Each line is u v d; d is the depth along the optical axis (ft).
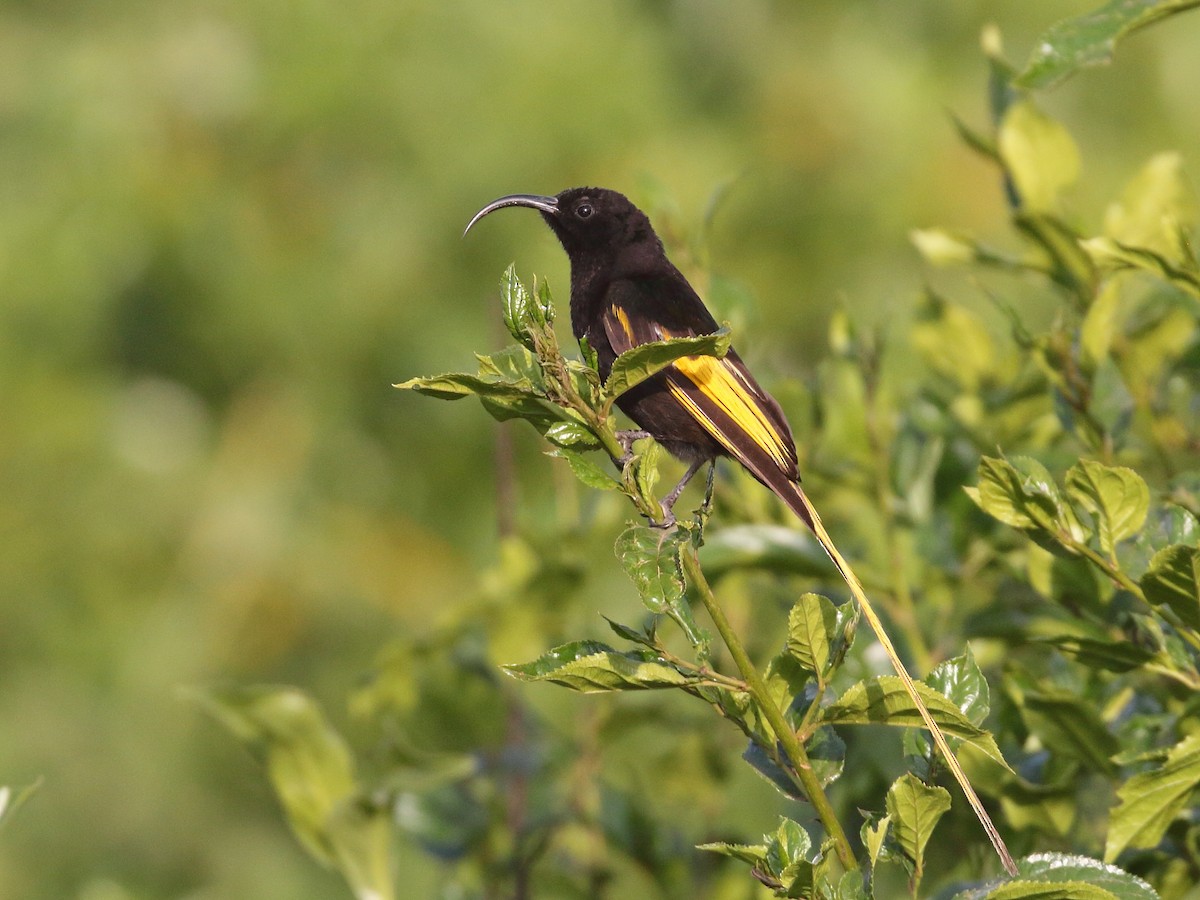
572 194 25.66
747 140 50.88
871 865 13.88
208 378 52.60
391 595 51.37
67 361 52.03
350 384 52.08
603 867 26.35
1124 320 22.13
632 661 14.61
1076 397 19.81
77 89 52.11
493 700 27.25
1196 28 50.21
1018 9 51.42
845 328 24.44
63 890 48.44
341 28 51.13
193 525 51.57
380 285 50.60
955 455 22.59
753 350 25.43
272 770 22.91
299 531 51.57
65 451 51.06
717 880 25.41
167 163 51.60
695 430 23.06
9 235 50.93
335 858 22.91
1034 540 16.26
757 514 23.86
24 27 54.24
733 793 32.91
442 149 50.16
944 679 14.99
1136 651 17.13
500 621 26.25
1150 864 18.20
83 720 49.93
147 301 52.01
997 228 49.52
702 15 52.54
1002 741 19.40
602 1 52.11
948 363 24.25
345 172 51.60
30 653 50.60
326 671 51.11
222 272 50.93
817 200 50.24
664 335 23.73
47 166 52.03
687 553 14.78
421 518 52.19
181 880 49.44
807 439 24.07
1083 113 50.60
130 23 53.01
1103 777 19.49
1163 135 50.11
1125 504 15.76
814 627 14.61
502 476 26.84
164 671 50.29
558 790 26.76
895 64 51.01
